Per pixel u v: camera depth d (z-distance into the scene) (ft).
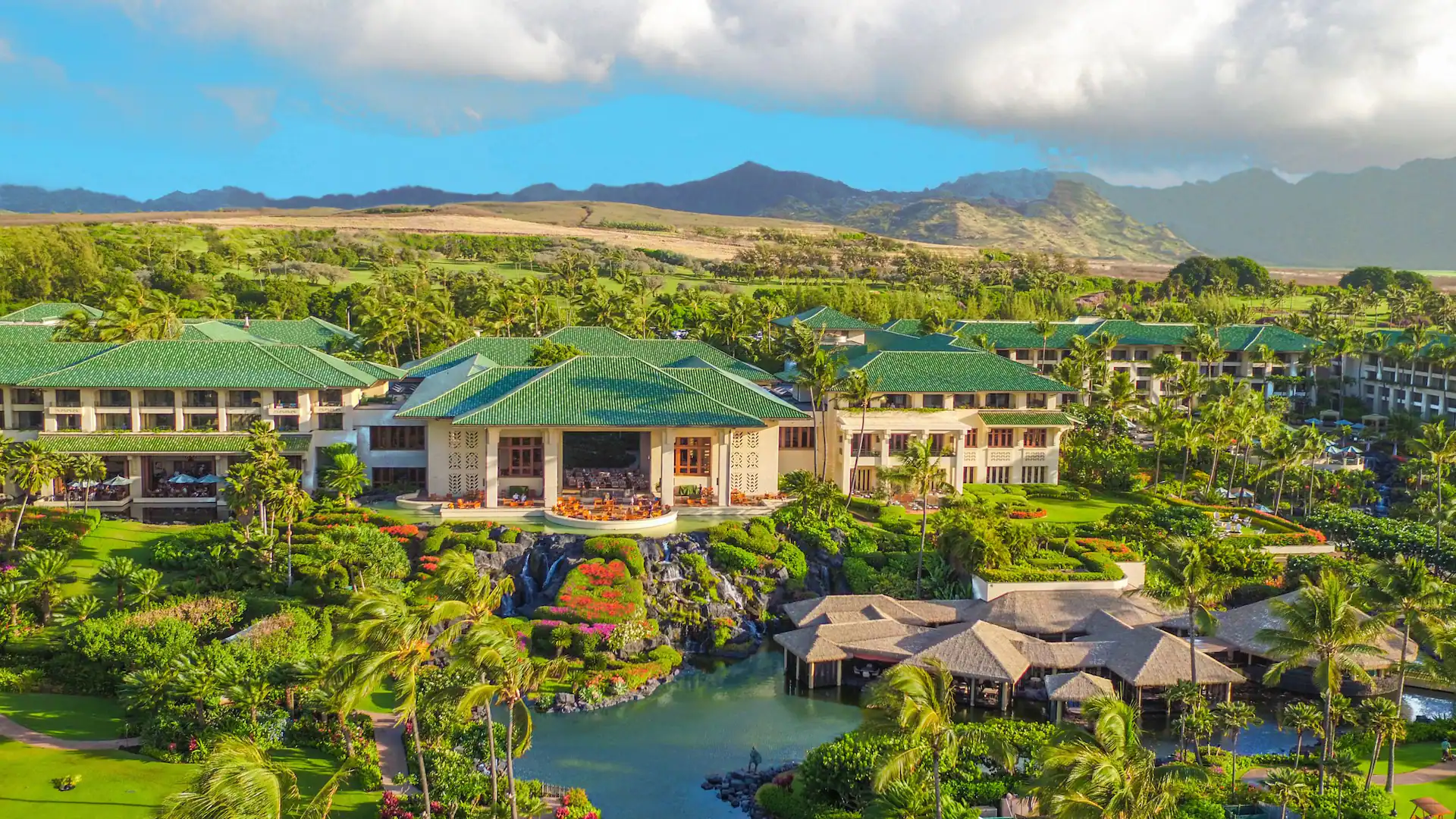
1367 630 207.92
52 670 235.20
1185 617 283.38
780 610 304.50
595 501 342.85
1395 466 501.97
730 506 343.46
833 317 573.74
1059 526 337.11
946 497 352.90
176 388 349.00
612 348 460.55
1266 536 340.59
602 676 256.52
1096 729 158.51
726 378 368.68
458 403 343.46
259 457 297.53
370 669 158.51
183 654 210.38
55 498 341.82
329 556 284.00
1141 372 636.48
